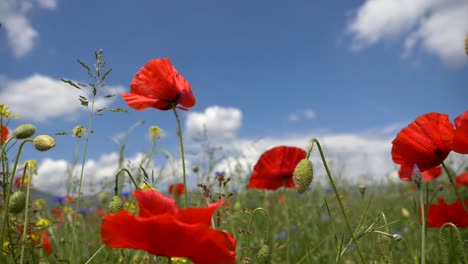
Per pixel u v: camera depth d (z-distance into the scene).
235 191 0.62
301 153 0.43
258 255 0.27
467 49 0.27
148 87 0.30
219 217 0.31
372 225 0.29
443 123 0.28
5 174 0.29
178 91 0.30
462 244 0.28
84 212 0.55
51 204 0.51
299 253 0.54
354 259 0.48
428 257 0.46
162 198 0.20
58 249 0.42
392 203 0.70
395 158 0.29
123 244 0.18
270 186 0.45
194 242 0.17
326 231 0.58
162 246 0.17
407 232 0.50
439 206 0.35
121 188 0.43
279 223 0.65
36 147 0.26
